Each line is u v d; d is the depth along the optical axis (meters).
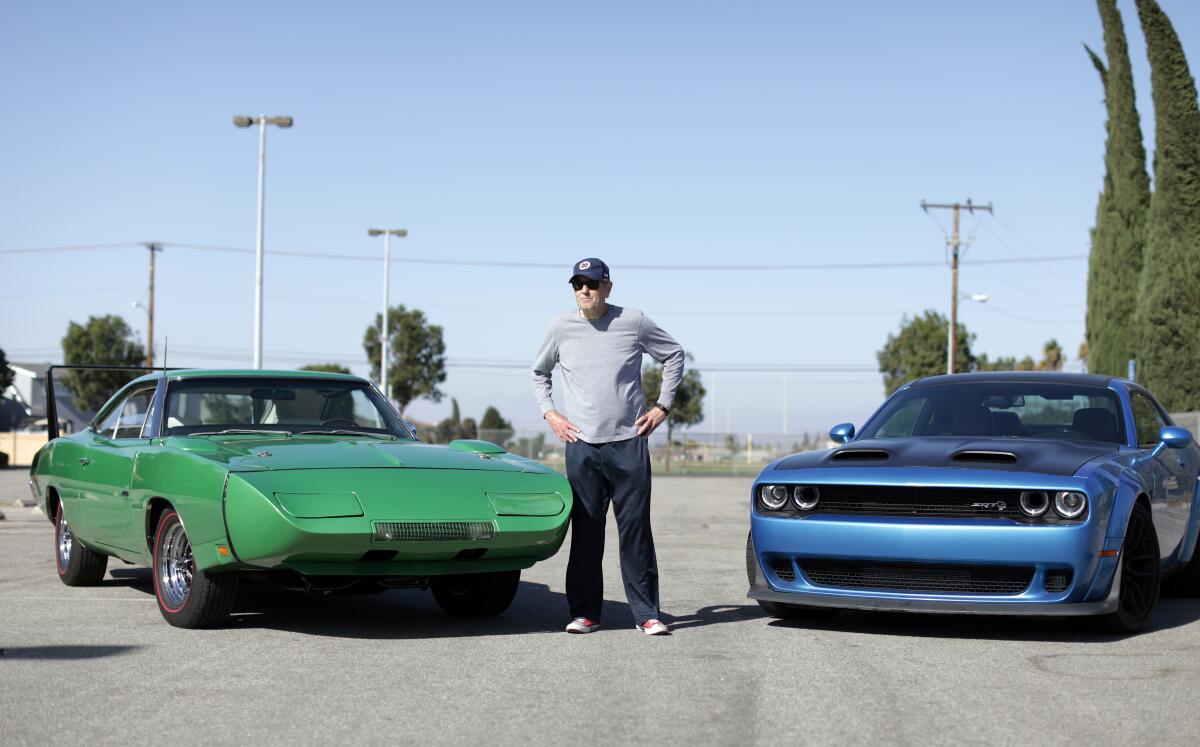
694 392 52.91
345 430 7.06
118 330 55.19
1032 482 5.59
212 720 4.06
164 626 6.12
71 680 4.72
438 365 55.62
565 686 4.64
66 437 7.99
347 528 5.29
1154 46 22.83
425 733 3.89
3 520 13.77
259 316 28.42
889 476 5.78
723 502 20.31
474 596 6.47
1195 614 6.86
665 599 7.29
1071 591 5.56
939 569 5.74
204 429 6.82
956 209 43.88
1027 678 4.83
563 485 6.08
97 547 7.23
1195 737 3.88
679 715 4.16
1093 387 7.15
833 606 5.86
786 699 4.42
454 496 5.67
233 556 5.48
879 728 3.99
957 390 7.31
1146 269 23.12
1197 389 22.23
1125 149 25.83
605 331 6.01
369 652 5.38
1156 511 6.62
